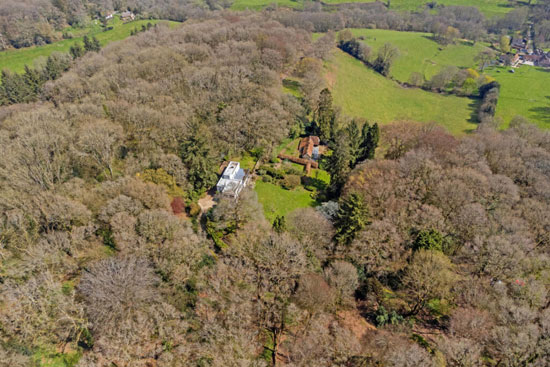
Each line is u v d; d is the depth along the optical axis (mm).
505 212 63000
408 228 59250
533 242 58531
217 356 38656
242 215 66938
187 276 48812
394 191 67812
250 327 44781
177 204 68688
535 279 51094
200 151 75375
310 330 43656
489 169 74812
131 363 37312
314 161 95250
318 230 61062
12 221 49625
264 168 88188
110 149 71938
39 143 65625
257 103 96625
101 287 41438
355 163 93438
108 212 54594
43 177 62969
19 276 43125
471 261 55812
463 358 39312
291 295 48844
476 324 43625
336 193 81750
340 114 118062
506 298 46406
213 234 63688
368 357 41875
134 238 50094
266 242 54000
